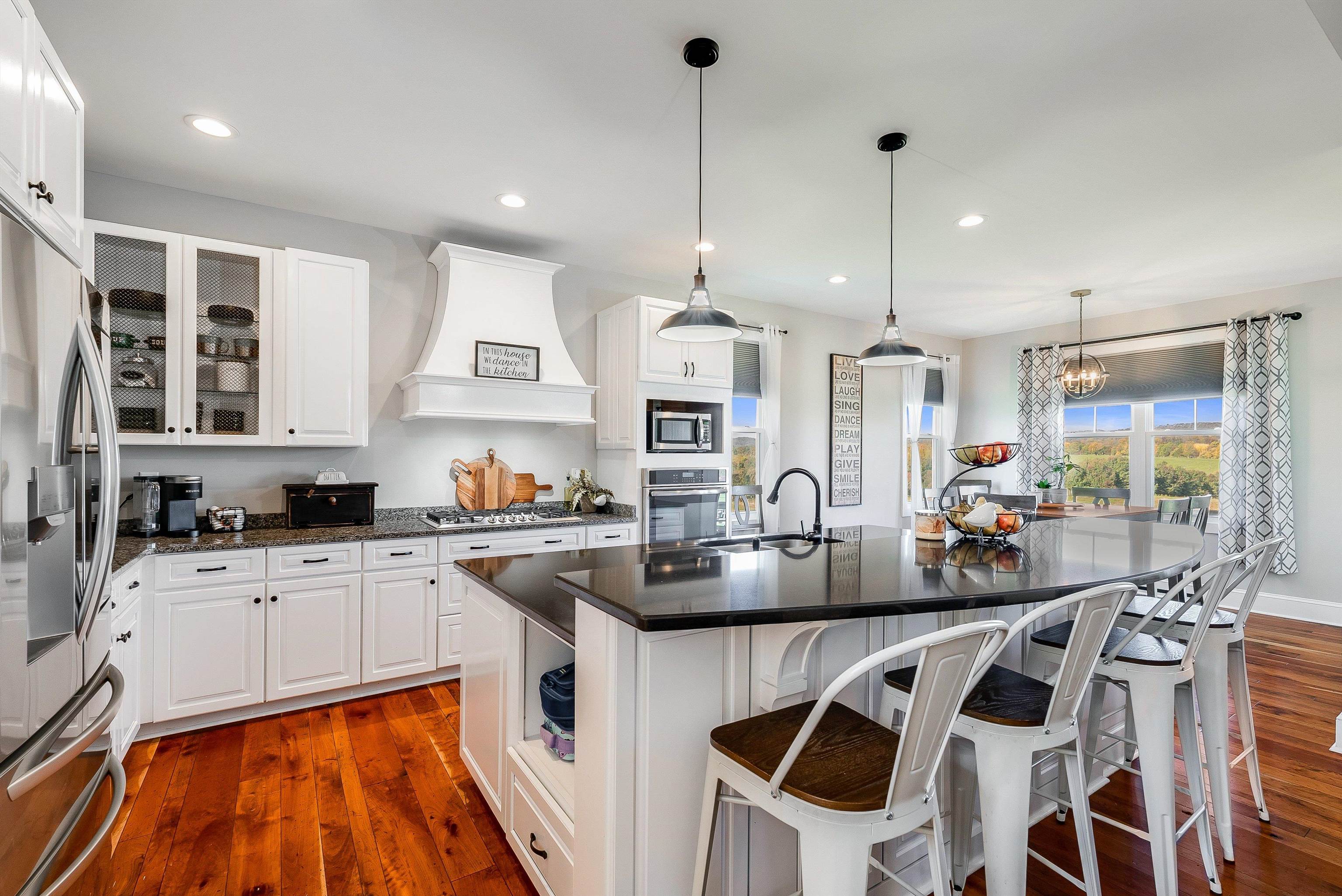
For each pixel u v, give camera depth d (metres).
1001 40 1.99
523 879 1.85
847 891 1.11
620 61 2.11
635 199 3.25
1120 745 2.44
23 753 1.20
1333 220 3.46
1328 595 4.66
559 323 4.33
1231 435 5.00
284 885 1.81
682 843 1.42
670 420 4.20
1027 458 6.31
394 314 3.72
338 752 2.60
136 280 2.87
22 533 1.23
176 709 2.67
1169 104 2.34
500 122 2.50
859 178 2.98
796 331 5.65
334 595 3.03
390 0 1.83
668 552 2.64
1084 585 1.52
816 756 1.26
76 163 1.71
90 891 1.48
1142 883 1.83
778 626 1.45
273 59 2.10
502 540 3.50
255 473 3.33
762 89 2.27
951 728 1.18
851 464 5.99
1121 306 5.50
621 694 1.34
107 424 1.49
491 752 2.13
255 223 3.31
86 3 1.82
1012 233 3.69
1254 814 2.18
